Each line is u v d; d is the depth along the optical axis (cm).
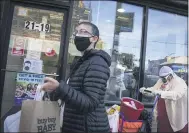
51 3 389
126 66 438
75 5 408
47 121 158
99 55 180
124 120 323
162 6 459
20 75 381
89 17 418
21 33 385
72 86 180
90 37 193
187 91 360
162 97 353
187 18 487
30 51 388
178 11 472
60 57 395
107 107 409
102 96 176
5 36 372
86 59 186
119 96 428
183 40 488
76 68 192
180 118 355
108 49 429
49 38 396
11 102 375
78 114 181
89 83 168
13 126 163
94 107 166
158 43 464
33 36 391
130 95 434
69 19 397
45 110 158
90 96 164
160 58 462
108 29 431
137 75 443
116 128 319
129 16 445
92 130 179
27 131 150
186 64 479
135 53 445
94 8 422
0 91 368
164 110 361
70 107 186
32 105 153
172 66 469
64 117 189
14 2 380
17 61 381
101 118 184
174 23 478
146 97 437
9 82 376
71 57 397
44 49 394
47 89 159
